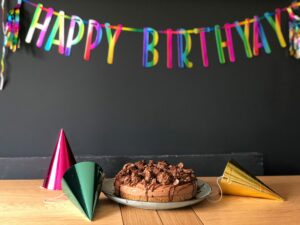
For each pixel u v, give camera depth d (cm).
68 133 118
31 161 115
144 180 76
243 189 83
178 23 120
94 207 73
